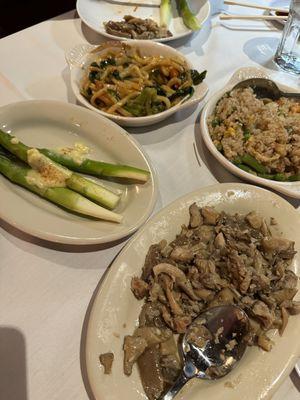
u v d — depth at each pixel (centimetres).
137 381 27
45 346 29
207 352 29
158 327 30
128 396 26
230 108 43
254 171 41
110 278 30
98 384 25
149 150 43
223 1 61
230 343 29
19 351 28
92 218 35
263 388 27
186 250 32
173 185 41
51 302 31
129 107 43
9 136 37
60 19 56
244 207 37
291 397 29
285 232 36
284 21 61
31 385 27
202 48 56
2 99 45
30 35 53
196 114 48
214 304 31
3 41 51
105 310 29
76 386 27
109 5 58
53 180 36
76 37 54
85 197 36
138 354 28
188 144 45
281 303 31
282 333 30
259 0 66
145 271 31
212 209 35
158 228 34
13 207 32
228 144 41
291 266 34
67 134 41
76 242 32
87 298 32
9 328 29
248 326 30
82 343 29
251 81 46
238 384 27
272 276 33
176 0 60
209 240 34
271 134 41
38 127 41
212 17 61
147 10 59
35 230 31
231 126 42
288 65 55
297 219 36
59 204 35
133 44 48
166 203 39
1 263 32
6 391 26
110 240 32
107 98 43
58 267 33
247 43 59
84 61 46
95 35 54
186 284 31
